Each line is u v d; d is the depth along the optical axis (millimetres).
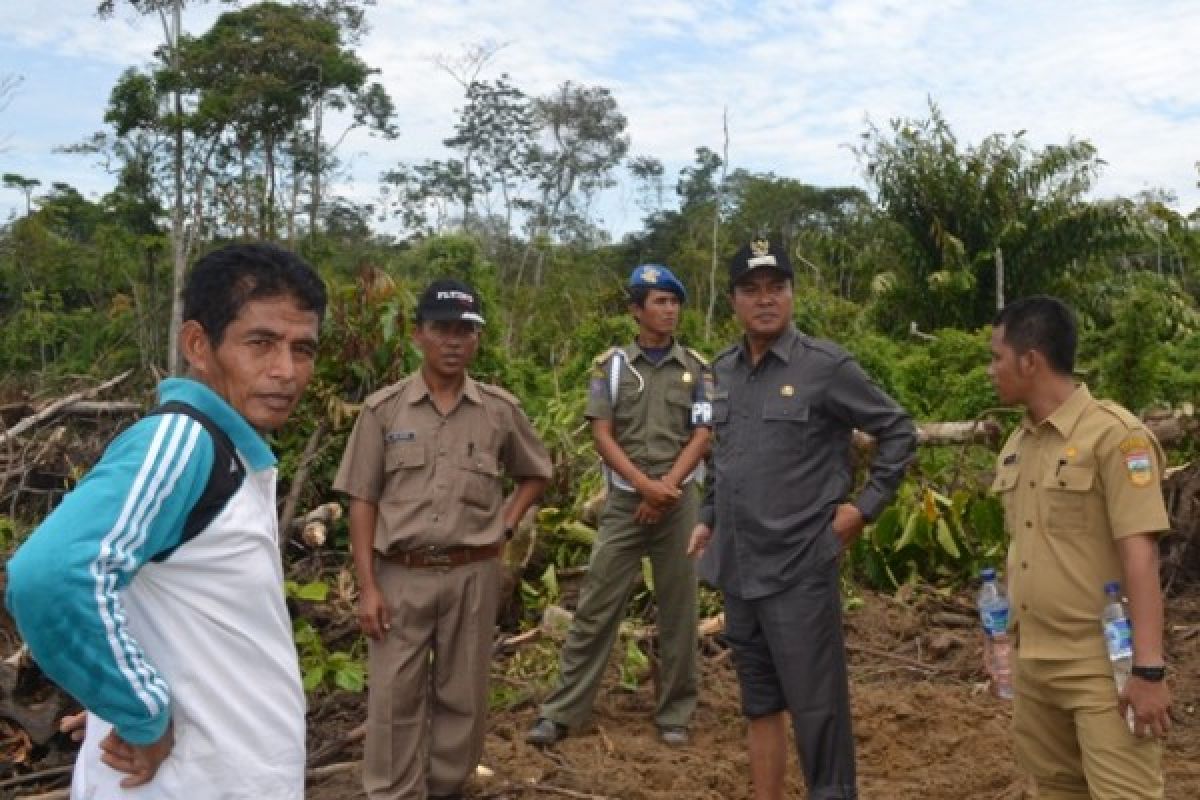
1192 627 6371
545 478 4367
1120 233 19141
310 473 6871
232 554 1913
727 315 23109
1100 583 2992
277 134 25984
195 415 1917
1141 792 2924
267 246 2074
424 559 3988
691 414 4969
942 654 6148
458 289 4008
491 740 4949
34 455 8125
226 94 24234
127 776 1886
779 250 3709
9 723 4566
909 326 19922
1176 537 7238
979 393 9195
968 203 19953
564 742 4961
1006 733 4867
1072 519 3006
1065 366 3076
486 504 4074
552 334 16938
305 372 2090
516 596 6355
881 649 6301
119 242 23625
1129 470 2902
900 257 20938
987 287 19984
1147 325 8391
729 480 3775
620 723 5230
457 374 4094
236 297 2012
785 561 3652
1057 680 3041
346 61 25875
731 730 5141
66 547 1689
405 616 3990
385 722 3979
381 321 6664
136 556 1781
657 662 5367
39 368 20078
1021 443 3193
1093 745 2967
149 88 23547
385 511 4023
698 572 3973
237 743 1919
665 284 4965
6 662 4512
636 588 6477
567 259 26500
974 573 7262
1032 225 19641
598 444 4891
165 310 20812
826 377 3662
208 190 25312
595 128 42125
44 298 22406
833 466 3713
